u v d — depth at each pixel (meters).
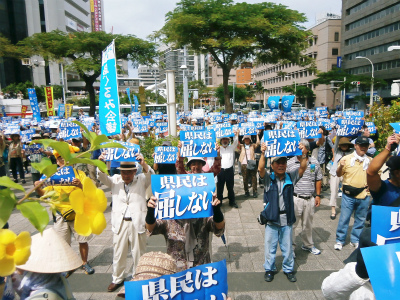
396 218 1.79
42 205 0.82
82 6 78.38
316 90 66.12
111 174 7.80
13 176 10.74
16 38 53.72
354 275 1.84
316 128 7.61
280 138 4.20
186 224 2.78
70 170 3.46
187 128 10.13
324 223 6.46
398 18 45.69
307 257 5.05
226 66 19.70
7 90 47.97
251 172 8.51
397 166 2.64
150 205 2.45
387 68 49.53
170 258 2.07
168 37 19.52
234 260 4.98
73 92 79.12
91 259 5.12
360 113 10.90
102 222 0.84
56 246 1.91
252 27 17.27
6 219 0.77
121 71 26.95
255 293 4.09
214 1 18.64
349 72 58.91
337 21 61.88
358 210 5.12
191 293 1.98
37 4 58.50
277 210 4.23
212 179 2.51
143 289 1.89
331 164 7.41
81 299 4.03
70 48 25.95
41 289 1.81
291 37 18.30
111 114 5.65
